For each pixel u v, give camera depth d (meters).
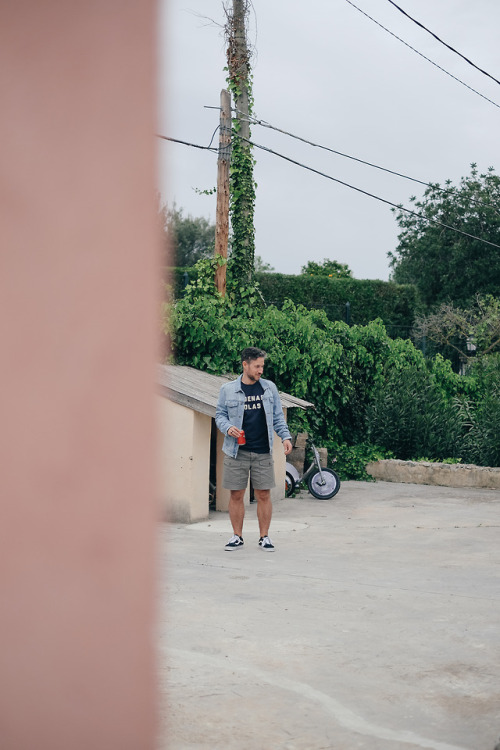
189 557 7.45
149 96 1.00
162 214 1.02
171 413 10.10
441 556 7.82
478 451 16.05
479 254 44.59
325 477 12.52
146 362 1.03
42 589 0.99
